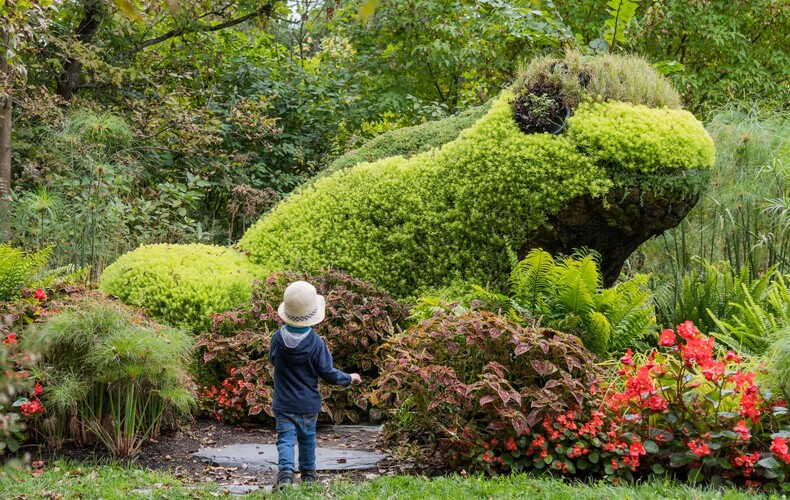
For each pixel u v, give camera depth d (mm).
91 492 3922
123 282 6531
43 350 4629
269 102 11461
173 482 4270
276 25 14789
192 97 12039
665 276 7727
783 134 8062
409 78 13102
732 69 12133
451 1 12234
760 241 7195
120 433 4758
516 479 4023
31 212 8570
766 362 4441
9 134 8930
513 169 6242
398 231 6688
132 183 10398
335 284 6398
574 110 6285
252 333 5930
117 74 10516
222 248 7285
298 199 7406
